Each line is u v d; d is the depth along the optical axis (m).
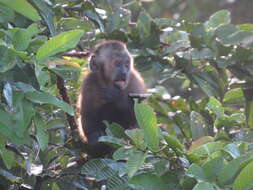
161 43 13.45
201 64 13.30
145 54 13.19
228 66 12.92
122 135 9.88
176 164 7.96
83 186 10.00
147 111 7.84
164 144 8.11
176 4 25.44
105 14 13.22
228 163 7.55
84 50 13.55
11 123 7.63
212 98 10.87
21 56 7.86
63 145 11.09
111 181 8.36
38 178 10.05
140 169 8.12
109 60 13.19
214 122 11.12
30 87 7.77
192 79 12.90
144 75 19.81
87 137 12.30
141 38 13.48
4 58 7.76
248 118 11.77
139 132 7.84
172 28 13.50
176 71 13.02
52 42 7.85
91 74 13.30
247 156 7.54
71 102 12.40
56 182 10.01
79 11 12.10
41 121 8.17
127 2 14.68
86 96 13.00
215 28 13.05
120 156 7.84
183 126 12.36
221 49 12.88
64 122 11.45
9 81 7.86
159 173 7.80
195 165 7.57
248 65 12.84
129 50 13.45
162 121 12.54
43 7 10.12
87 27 11.58
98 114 12.99
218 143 8.23
